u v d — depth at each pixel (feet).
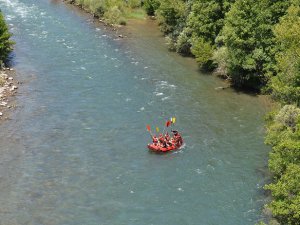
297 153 107.86
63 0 341.41
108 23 289.94
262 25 188.75
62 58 226.58
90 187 130.21
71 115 171.12
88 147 150.71
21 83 195.93
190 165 142.72
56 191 127.75
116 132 160.66
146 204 123.85
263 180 135.44
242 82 201.77
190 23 229.45
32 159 142.51
